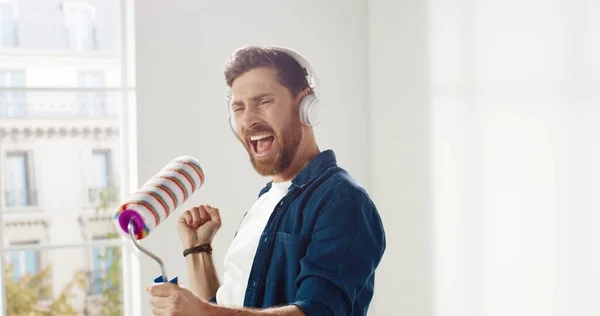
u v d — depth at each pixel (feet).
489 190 7.71
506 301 7.47
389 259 9.98
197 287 5.10
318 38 10.10
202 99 9.55
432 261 8.89
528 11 6.96
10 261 13.42
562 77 6.53
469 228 8.09
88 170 13.75
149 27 9.30
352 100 10.29
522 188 7.16
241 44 9.72
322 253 4.29
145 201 4.00
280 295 4.53
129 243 9.90
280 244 4.53
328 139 10.18
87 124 13.64
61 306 13.64
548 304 6.84
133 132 9.57
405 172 9.46
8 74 13.17
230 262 4.87
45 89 9.35
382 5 9.92
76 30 13.41
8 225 13.35
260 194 5.15
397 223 9.74
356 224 4.35
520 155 7.18
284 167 4.63
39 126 13.41
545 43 6.74
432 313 8.93
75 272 13.71
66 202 13.62
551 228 6.77
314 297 4.16
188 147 9.49
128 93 9.80
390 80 9.77
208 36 9.57
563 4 6.47
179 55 9.44
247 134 4.61
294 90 4.55
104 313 13.79
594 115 6.15
